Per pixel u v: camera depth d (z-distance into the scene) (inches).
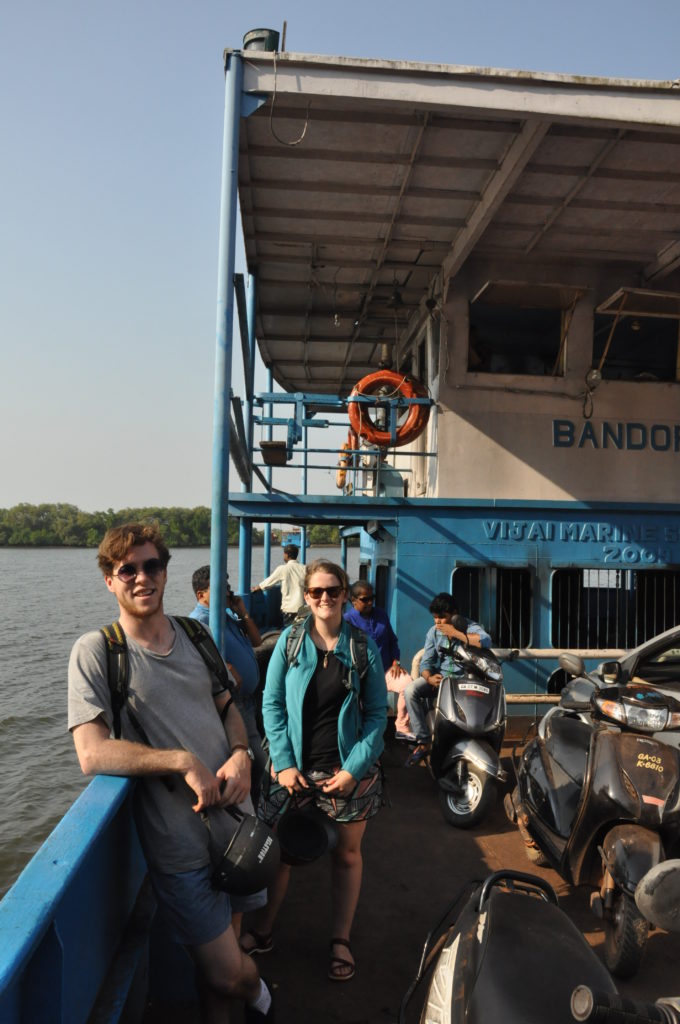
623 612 344.2
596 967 95.1
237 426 271.9
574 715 191.3
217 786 103.3
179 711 107.9
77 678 103.0
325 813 141.5
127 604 105.8
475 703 225.5
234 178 211.8
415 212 313.1
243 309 236.1
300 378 567.8
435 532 331.6
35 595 2972.4
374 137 261.1
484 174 284.2
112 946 112.1
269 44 212.4
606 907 146.9
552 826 170.7
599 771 148.5
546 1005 87.2
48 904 77.6
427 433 383.6
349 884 146.9
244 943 153.5
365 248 344.5
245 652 201.5
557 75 214.7
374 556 411.8
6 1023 75.6
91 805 100.0
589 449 355.9
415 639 329.4
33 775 641.0
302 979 144.9
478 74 213.0
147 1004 132.6
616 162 275.3
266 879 106.1
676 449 360.8
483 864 197.9
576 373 357.1
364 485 553.6
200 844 106.0
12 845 498.0
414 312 419.2
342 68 211.8
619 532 340.5
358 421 348.2
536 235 329.7
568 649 325.1
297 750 144.1
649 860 137.5
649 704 149.5
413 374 412.2
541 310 367.2
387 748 297.4
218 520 203.8
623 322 369.1
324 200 304.5
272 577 404.8
